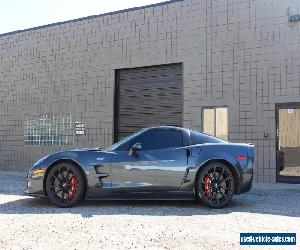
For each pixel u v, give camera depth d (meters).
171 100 11.80
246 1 10.58
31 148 14.41
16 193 7.79
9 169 14.91
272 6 10.21
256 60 10.35
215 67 10.95
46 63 14.32
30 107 14.59
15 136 14.87
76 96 13.53
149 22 12.18
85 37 13.47
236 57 10.63
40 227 4.62
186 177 6.16
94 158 6.18
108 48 12.95
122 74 12.79
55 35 14.18
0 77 15.45
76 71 13.59
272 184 9.61
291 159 9.89
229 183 6.14
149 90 12.23
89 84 13.28
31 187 6.19
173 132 6.43
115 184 6.16
